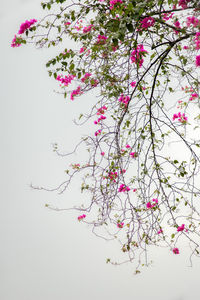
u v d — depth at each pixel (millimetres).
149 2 1824
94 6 2062
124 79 2258
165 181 2307
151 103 2324
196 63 2232
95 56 2174
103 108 2453
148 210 2318
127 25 1701
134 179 2404
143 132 2326
